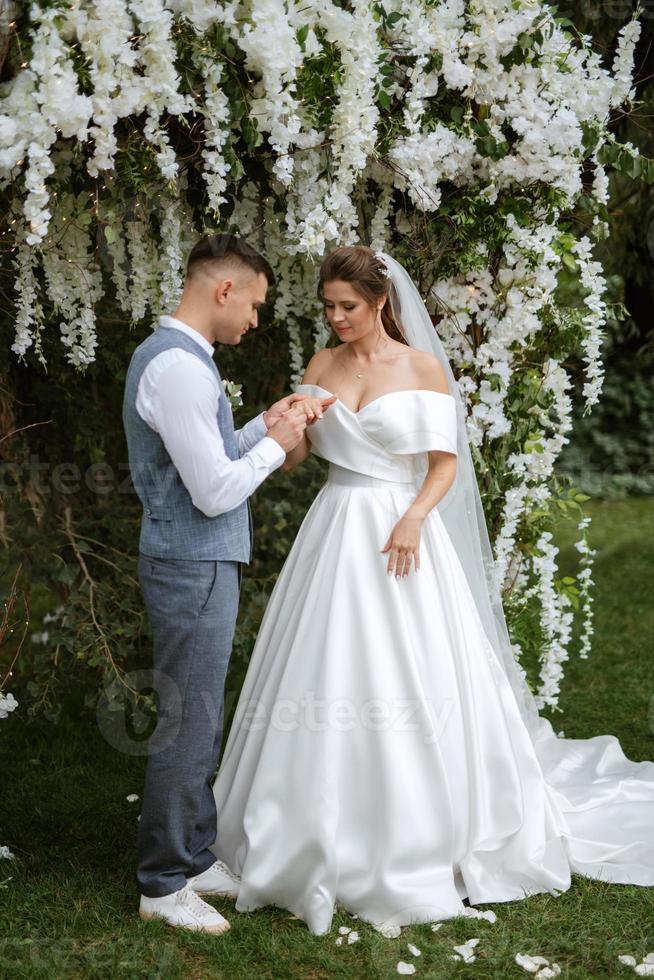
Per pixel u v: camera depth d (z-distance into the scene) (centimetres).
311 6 239
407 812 244
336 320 254
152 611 235
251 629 407
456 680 259
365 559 255
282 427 239
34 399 382
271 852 248
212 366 230
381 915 245
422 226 298
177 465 222
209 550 232
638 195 440
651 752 375
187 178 266
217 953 231
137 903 256
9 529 348
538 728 357
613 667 478
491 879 259
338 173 257
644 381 941
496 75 277
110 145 221
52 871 272
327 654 248
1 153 209
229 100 239
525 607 346
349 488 264
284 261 315
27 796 330
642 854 279
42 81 207
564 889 262
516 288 302
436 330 306
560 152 283
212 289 227
